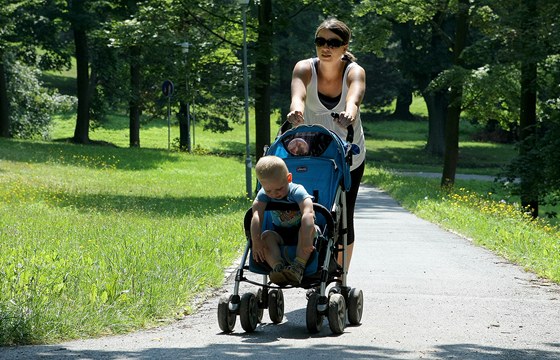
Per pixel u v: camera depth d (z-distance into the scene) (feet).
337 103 53.11
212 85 193.67
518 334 49.88
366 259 87.66
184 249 80.84
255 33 199.52
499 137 517.55
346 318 54.49
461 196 187.11
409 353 42.06
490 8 216.95
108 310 51.70
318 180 49.24
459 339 47.32
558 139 180.96
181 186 219.82
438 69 394.32
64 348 43.45
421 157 434.71
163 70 200.34
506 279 75.15
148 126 510.17
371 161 415.23
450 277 75.46
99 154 288.30
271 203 46.83
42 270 60.54
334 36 51.72
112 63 371.76
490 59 208.13
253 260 48.26
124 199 168.35
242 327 48.96
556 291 69.31
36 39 374.22
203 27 197.98
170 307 56.70
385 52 507.30
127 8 309.42
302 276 46.68
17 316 46.52
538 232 112.68
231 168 295.69
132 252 75.10
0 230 96.37
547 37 181.16
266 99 195.83
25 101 412.77
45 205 138.72
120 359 39.75
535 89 194.29
